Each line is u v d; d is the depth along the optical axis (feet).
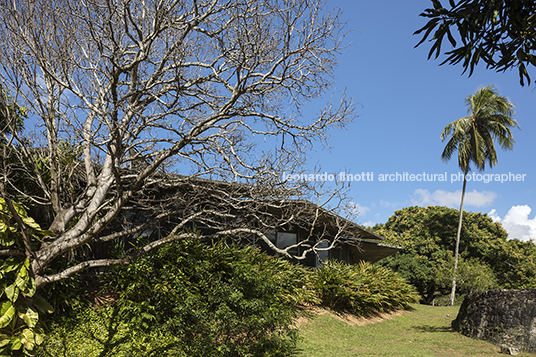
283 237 62.28
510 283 114.01
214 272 38.73
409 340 45.78
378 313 62.49
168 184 32.40
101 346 28.53
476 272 64.90
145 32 29.25
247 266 38.88
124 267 34.55
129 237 43.24
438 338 46.85
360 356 35.40
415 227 136.46
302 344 38.24
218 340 30.32
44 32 26.20
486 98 93.97
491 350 39.73
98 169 37.27
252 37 24.76
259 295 35.27
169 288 34.27
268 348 31.09
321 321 48.19
